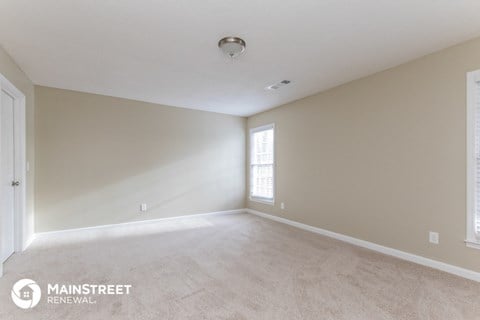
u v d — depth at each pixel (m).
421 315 1.81
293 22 2.12
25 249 3.18
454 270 2.47
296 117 4.46
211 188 5.37
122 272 2.52
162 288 2.20
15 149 3.07
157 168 4.75
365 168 3.31
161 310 1.87
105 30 2.24
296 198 4.43
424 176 2.71
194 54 2.71
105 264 2.72
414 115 2.80
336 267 2.65
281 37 2.37
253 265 2.70
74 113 4.02
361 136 3.37
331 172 3.79
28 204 3.40
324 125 3.91
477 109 2.35
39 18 2.05
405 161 2.88
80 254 3.02
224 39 2.38
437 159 2.61
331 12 1.99
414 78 2.81
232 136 5.65
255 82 3.56
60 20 2.08
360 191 3.37
